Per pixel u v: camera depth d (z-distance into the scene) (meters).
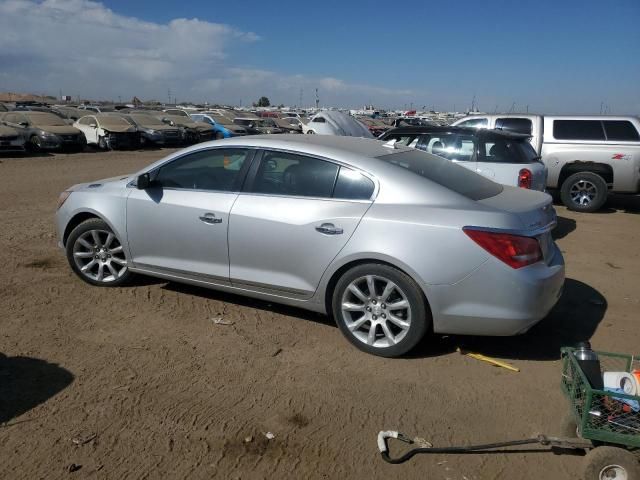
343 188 4.36
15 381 3.75
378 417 3.47
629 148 10.84
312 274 4.38
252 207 4.59
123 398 3.59
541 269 4.02
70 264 5.62
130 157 21.42
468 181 4.63
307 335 4.59
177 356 4.18
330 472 2.96
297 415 3.46
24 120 21.91
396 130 9.17
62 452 3.04
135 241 5.21
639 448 2.88
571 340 4.68
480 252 3.88
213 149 4.93
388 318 4.18
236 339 4.49
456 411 3.56
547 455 3.15
